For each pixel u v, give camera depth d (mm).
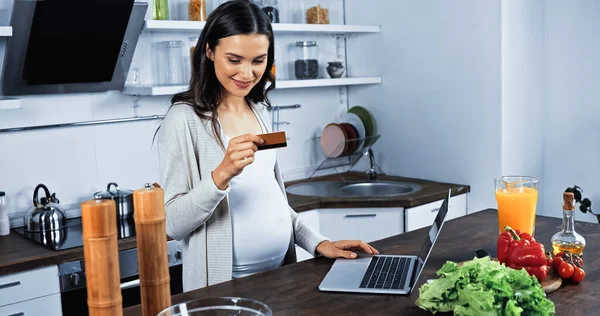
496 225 2166
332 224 3119
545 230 2076
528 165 3314
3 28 2344
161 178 1845
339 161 3918
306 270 1731
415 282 1526
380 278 1611
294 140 3693
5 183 2695
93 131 2910
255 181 1881
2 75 2596
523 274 1307
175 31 3146
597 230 2047
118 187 3000
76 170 2873
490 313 1233
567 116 3281
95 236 1053
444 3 3318
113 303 1070
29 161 2746
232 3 1784
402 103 3619
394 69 3631
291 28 3244
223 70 1785
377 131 3791
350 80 3559
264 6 3289
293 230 2029
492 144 3193
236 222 1861
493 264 1349
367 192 3537
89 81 2766
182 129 1813
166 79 2951
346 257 1813
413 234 2104
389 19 3613
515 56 3166
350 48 3863
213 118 1849
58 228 2629
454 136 3367
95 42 2592
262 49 1786
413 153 3600
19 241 2473
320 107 3807
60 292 2312
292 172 3691
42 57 2525
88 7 2447
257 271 1918
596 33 3113
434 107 3447
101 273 1060
